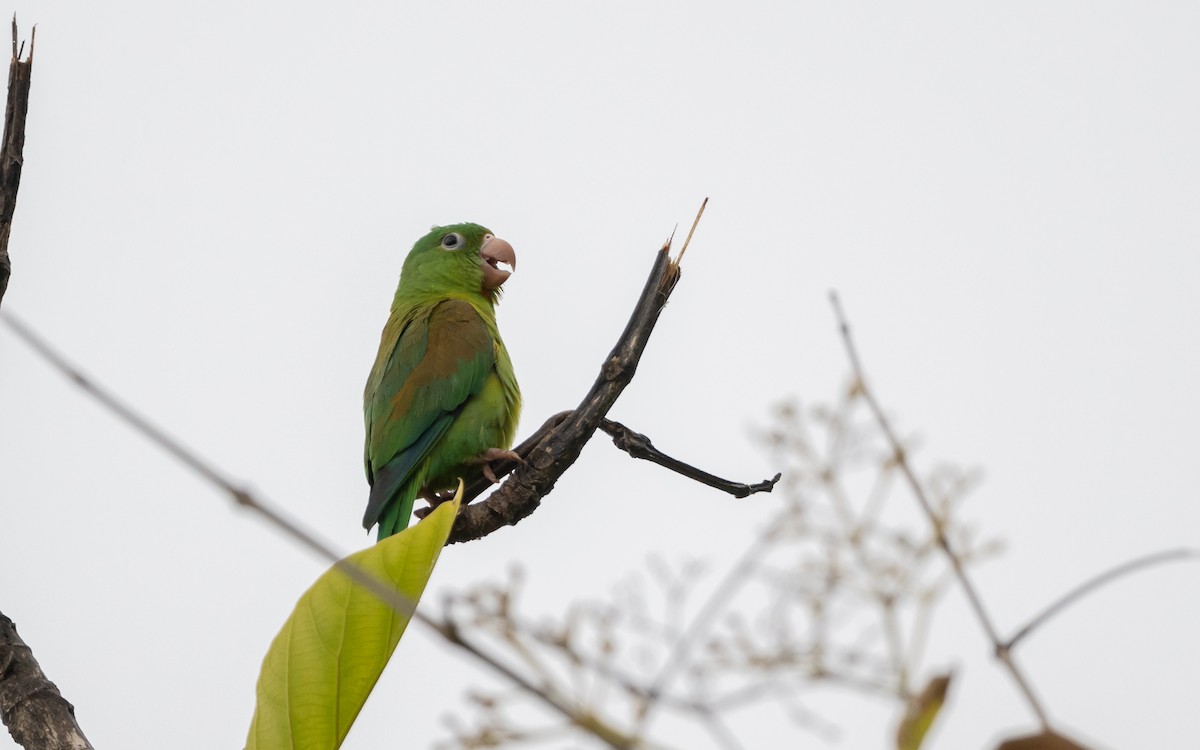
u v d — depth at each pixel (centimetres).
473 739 389
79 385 256
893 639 473
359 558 486
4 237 593
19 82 602
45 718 526
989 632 349
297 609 489
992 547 501
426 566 485
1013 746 249
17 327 256
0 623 554
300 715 481
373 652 484
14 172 596
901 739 258
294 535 255
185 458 257
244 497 255
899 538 495
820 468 545
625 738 283
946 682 259
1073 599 358
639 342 748
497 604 362
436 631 266
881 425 464
